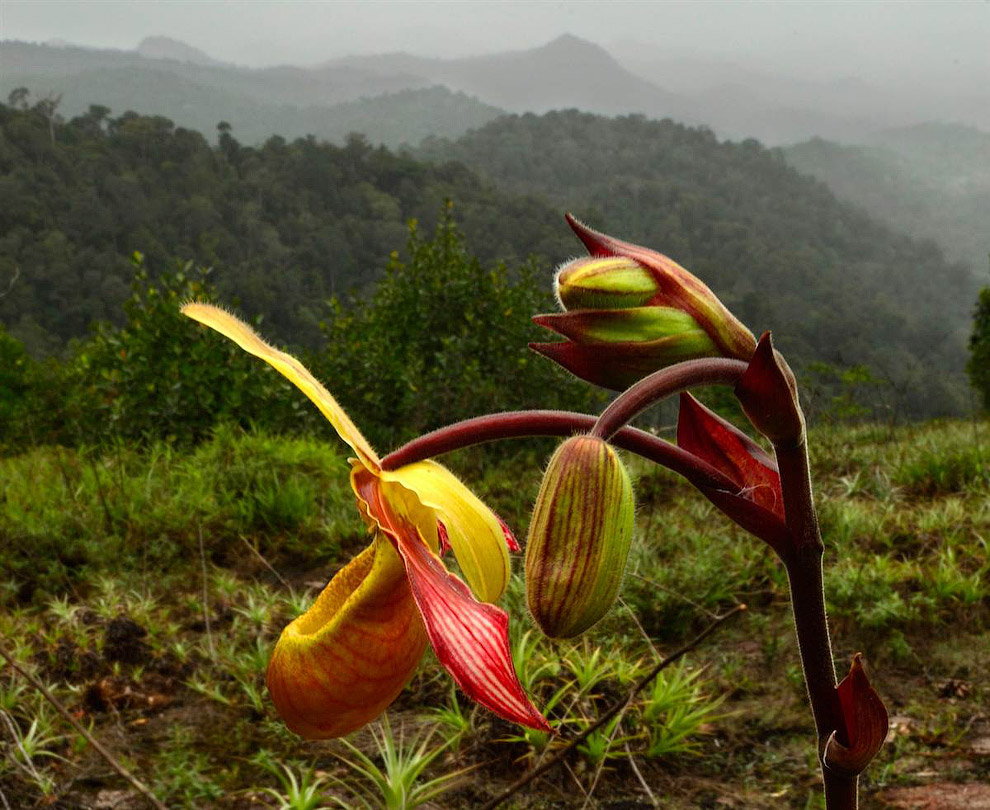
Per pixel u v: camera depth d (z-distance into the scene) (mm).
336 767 3658
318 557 6180
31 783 3432
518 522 6742
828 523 6066
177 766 3520
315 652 1368
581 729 3588
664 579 4867
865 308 154000
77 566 5852
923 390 48438
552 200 198375
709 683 4227
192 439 9117
